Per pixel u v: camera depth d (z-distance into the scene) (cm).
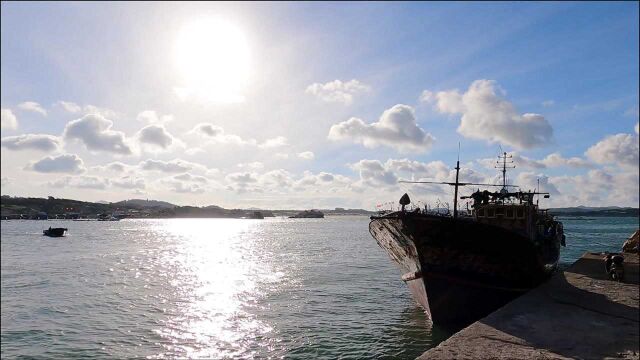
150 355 2150
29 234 14188
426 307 2347
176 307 3134
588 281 2008
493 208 2428
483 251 2056
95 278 4600
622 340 1122
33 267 5591
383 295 3347
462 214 2764
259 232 17088
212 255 7244
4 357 2161
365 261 5781
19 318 2870
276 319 2714
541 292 1762
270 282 4141
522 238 2006
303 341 2258
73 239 11706
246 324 2627
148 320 2778
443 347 1053
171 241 11312
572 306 1516
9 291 3844
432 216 2003
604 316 1377
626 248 3272
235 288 3866
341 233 15062
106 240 11431
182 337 2411
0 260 6456
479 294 2156
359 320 2611
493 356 988
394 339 2212
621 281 1995
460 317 2214
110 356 2148
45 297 3569
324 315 2764
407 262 2409
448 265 2123
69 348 2275
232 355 2112
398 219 2108
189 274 4859
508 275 2133
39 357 2155
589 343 1096
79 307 3183
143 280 4438
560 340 1118
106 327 2633
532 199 2850
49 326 2677
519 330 1209
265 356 2081
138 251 8131
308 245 9150
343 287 3741
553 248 2977
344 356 2012
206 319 2770
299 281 4147
